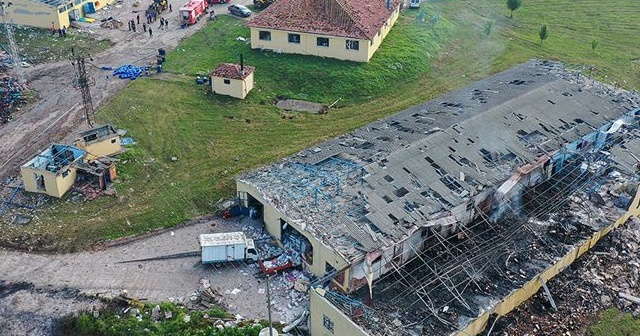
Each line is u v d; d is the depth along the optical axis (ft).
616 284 132.36
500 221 143.13
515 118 166.50
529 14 292.20
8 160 172.55
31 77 217.97
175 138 184.85
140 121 192.24
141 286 132.26
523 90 181.16
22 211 153.79
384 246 124.06
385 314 116.16
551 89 182.19
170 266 138.10
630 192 150.00
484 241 136.05
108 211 154.10
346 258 119.75
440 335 111.96
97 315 123.95
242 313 125.39
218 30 255.70
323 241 124.88
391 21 251.39
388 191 138.00
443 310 117.50
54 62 230.07
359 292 121.70
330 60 225.76
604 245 140.77
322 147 160.66
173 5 284.82
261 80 216.54
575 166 160.04
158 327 120.78
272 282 132.77
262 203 143.23
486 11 290.35
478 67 235.40
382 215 131.44
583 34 273.75
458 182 143.02
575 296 128.88
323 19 226.38
